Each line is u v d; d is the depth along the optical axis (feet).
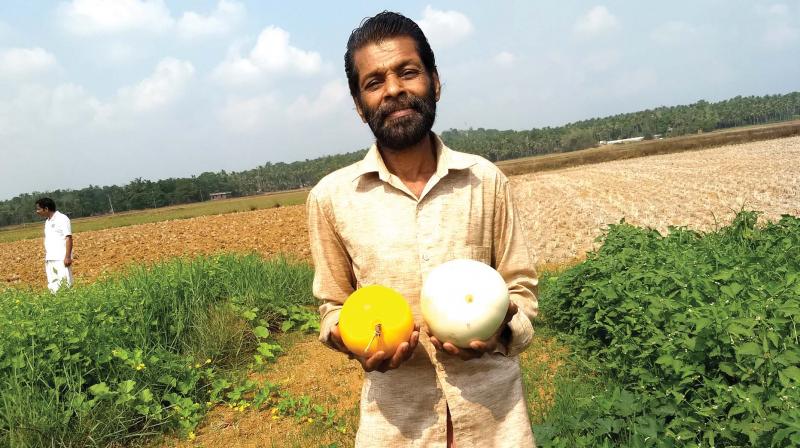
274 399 17.69
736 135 235.81
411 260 5.86
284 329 23.72
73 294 20.81
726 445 10.14
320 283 6.48
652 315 14.33
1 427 13.99
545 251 39.22
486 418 5.89
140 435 15.34
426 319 5.47
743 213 22.65
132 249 65.87
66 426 14.23
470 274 5.38
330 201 6.22
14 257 78.23
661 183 80.23
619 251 22.47
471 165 6.08
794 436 8.19
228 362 20.43
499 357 6.10
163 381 16.83
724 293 13.37
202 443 15.23
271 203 180.34
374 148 6.18
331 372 19.54
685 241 22.61
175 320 20.75
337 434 15.14
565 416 12.76
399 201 5.97
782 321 10.85
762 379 10.28
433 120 5.98
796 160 92.94
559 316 21.02
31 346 16.11
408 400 5.99
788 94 638.12
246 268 27.14
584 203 65.21
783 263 17.46
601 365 16.48
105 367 16.61
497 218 6.26
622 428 11.26
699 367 11.55
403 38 5.79
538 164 216.74
